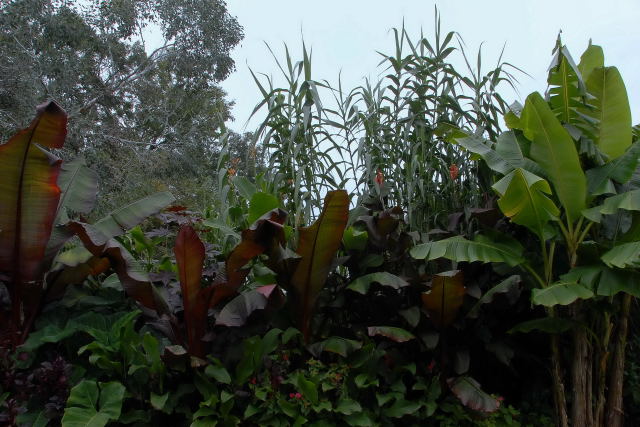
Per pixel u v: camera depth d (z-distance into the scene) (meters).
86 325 3.80
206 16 18.39
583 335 4.06
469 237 4.66
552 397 4.58
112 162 13.67
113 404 3.16
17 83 12.94
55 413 3.28
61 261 3.83
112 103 17.27
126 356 3.50
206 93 19.48
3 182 3.48
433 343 3.95
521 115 4.04
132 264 3.67
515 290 4.05
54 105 3.41
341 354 3.79
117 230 3.95
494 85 5.00
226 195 4.70
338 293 4.32
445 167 5.01
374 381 3.75
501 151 4.20
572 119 4.42
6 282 3.78
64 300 4.06
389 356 3.94
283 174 4.87
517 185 3.73
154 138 18.91
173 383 3.49
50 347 3.87
